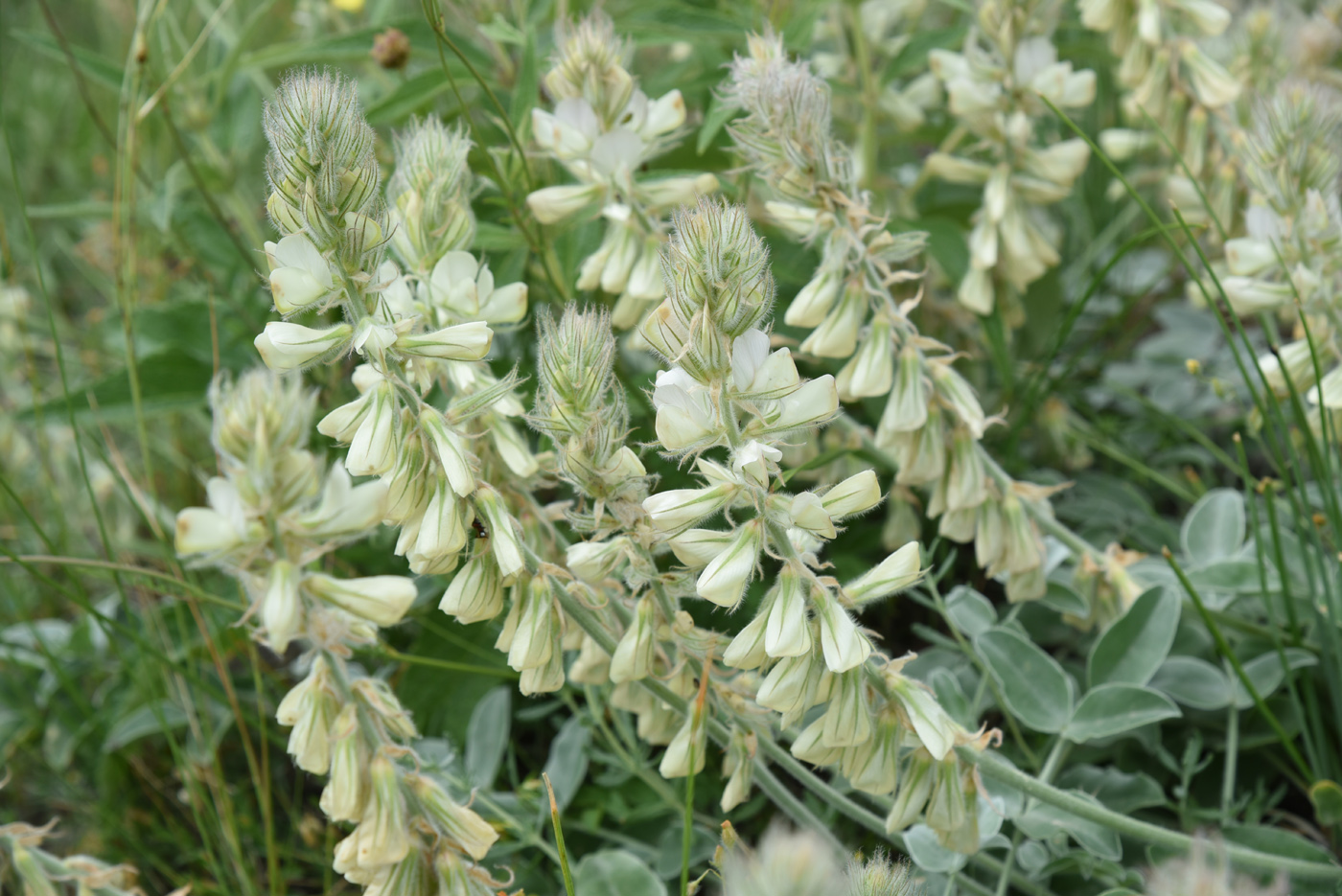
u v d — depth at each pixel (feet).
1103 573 2.33
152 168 4.01
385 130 2.86
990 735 1.93
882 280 2.14
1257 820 2.28
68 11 5.33
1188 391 3.11
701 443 1.80
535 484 2.04
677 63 2.84
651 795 2.39
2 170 4.50
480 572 1.88
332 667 1.85
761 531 1.82
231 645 2.63
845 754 1.91
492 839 1.89
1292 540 2.43
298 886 2.55
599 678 2.06
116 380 2.64
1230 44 2.98
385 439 1.80
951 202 3.12
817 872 1.62
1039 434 3.01
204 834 2.40
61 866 2.12
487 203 2.53
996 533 2.25
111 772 2.66
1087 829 2.12
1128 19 2.60
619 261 2.20
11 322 3.52
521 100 2.41
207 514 1.79
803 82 2.04
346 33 2.68
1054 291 3.11
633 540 1.89
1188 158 2.62
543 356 1.84
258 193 3.65
